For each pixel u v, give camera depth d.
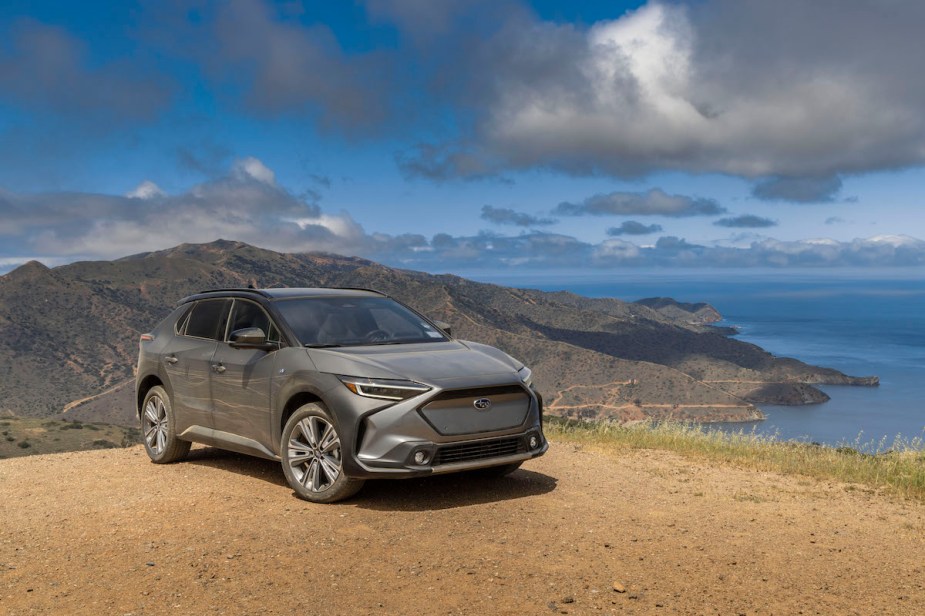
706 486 6.82
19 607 3.82
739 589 4.03
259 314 6.85
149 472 7.39
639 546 4.79
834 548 4.88
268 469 7.33
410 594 3.92
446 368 5.89
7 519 5.74
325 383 5.86
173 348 7.62
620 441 9.69
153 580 4.18
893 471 7.50
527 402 6.05
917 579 4.28
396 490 6.27
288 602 3.82
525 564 4.40
